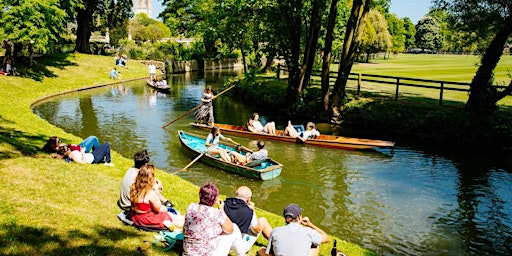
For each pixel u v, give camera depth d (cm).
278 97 2470
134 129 1805
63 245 530
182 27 6069
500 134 1544
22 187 716
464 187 1201
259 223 625
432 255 838
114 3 4231
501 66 4250
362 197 1123
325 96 2097
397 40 8119
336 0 1992
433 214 1026
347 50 2047
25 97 2306
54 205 657
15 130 1343
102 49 4538
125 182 663
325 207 1054
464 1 1739
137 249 555
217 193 531
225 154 1328
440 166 1383
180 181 1024
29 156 961
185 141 1543
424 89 2534
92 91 2947
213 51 5691
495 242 895
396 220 990
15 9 2552
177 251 573
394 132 1836
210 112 1891
